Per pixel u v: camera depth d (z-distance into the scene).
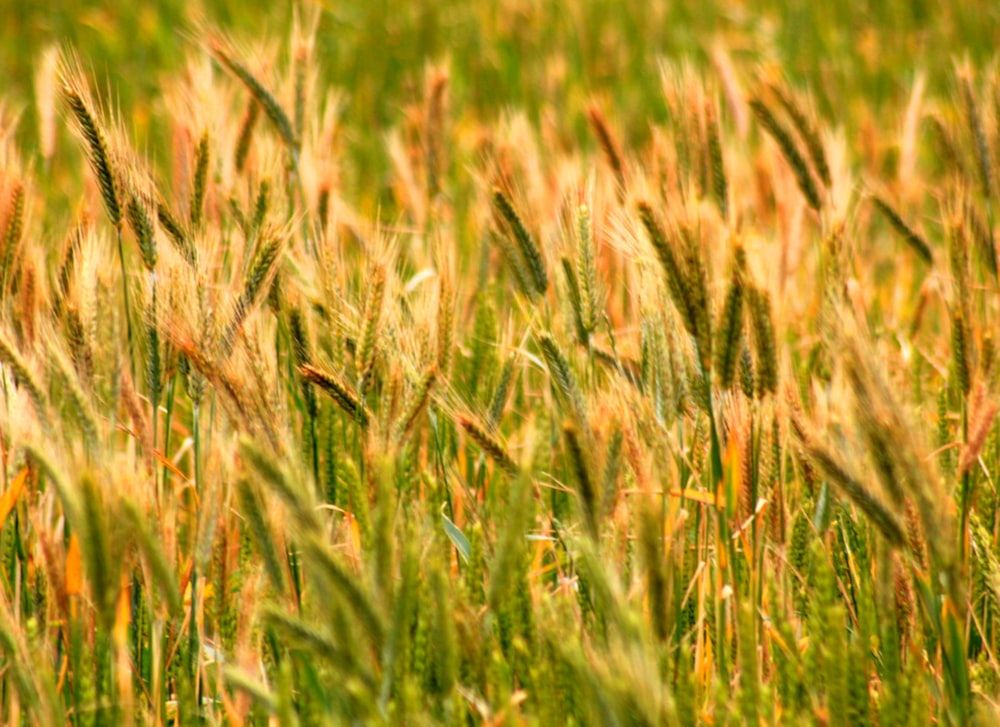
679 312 5.76
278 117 6.20
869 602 5.71
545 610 5.71
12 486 5.77
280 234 5.87
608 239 6.00
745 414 5.79
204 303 5.83
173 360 5.84
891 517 5.71
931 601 5.71
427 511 5.75
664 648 5.69
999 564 5.80
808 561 5.85
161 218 5.91
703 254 5.77
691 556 5.85
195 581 5.76
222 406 5.81
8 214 5.91
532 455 5.70
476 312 6.16
